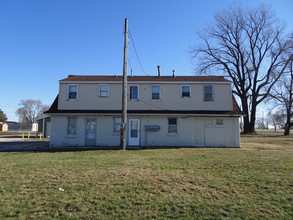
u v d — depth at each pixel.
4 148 20.97
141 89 24.23
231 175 9.45
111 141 23.38
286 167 11.05
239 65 46.88
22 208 6.01
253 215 5.80
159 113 23.17
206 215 5.77
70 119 23.59
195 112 23.53
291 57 44.44
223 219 5.57
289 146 23.88
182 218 5.60
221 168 10.82
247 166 11.30
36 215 5.64
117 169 10.45
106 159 13.45
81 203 6.39
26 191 7.32
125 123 19.47
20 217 5.52
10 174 9.42
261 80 46.34
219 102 24.09
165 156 14.91
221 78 26.09
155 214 5.79
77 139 23.33
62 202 6.44
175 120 23.64
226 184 8.23
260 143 27.38
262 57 46.41
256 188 7.82
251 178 9.01
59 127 23.42
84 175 9.30
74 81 24.22
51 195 6.98
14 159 13.48
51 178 8.83
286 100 47.31
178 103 24.09
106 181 8.46
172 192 7.36
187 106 24.06
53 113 23.12
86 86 24.28
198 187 7.89
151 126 23.28
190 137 23.38
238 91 46.84
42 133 42.97
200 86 24.28
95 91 24.23
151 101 24.09
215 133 23.42
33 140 33.25
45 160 13.05
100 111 23.62
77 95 24.16
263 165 11.56
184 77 26.50
